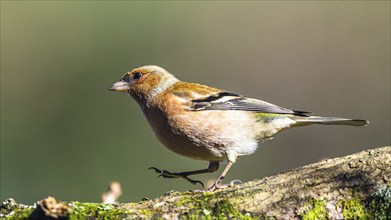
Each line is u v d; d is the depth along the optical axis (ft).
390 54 63.62
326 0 66.80
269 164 54.34
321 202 20.29
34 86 55.98
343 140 56.13
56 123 53.52
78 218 19.63
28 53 57.52
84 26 58.95
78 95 55.57
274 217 20.15
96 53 58.18
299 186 20.76
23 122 53.52
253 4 66.18
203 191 21.53
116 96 54.34
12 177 49.98
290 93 63.36
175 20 62.64
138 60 59.62
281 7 67.05
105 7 59.62
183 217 20.13
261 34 65.51
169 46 61.98
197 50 63.26
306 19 66.64
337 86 63.36
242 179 53.31
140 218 19.88
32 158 51.52
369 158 21.22
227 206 20.30
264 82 63.67
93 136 53.11
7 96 55.11
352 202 20.16
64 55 57.67
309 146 55.72
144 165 51.83
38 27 57.77
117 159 51.93
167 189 50.90
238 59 63.93
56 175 50.88
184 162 51.70
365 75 62.95
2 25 57.93
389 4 64.59
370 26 65.41
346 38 65.21
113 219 19.75
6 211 19.94
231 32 64.85
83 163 51.62
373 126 59.00
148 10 61.31
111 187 25.30
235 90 63.10
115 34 59.47
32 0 58.29
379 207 19.84
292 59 64.44
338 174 20.90
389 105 61.00
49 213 18.92
